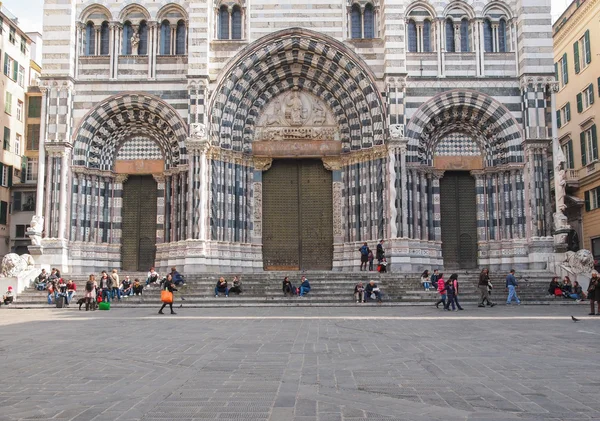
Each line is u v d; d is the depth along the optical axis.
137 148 42.50
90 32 42.16
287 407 8.83
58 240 38.78
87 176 40.91
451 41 41.91
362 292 31.89
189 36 40.31
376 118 40.41
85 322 22.83
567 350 14.50
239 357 13.52
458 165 41.84
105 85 41.03
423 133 41.06
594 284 25.11
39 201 39.09
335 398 9.41
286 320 23.06
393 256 38.09
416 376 11.18
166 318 24.39
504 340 16.50
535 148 39.72
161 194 42.22
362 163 41.03
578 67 51.03
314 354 13.92
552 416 8.27
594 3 47.41
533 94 40.00
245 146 42.28
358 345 15.50
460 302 32.41
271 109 43.03
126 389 10.16
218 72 40.84
